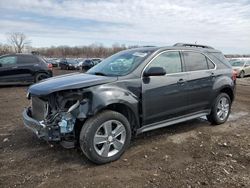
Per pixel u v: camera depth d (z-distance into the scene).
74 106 4.11
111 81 4.44
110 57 5.74
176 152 4.71
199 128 6.09
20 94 11.33
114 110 4.61
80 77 4.70
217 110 6.28
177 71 5.39
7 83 13.61
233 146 5.02
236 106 8.85
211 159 4.44
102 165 4.22
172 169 4.08
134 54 5.26
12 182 3.70
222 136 5.58
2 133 5.68
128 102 4.48
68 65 38.00
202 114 5.95
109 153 4.30
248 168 4.12
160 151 4.75
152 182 3.69
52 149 4.80
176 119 5.43
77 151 4.71
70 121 4.08
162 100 5.05
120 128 4.39
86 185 3.62
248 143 5.20
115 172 3.98
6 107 8.43
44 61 14.62
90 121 4.11
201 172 3.98
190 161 4.36
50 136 4.08
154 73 4.70
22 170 4.04
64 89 4.07
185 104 5.50
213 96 6.08
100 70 5.19
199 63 5.90
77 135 4.25
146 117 4.84
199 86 5.72
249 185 3.62
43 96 4.22
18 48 81.94
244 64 22.70
